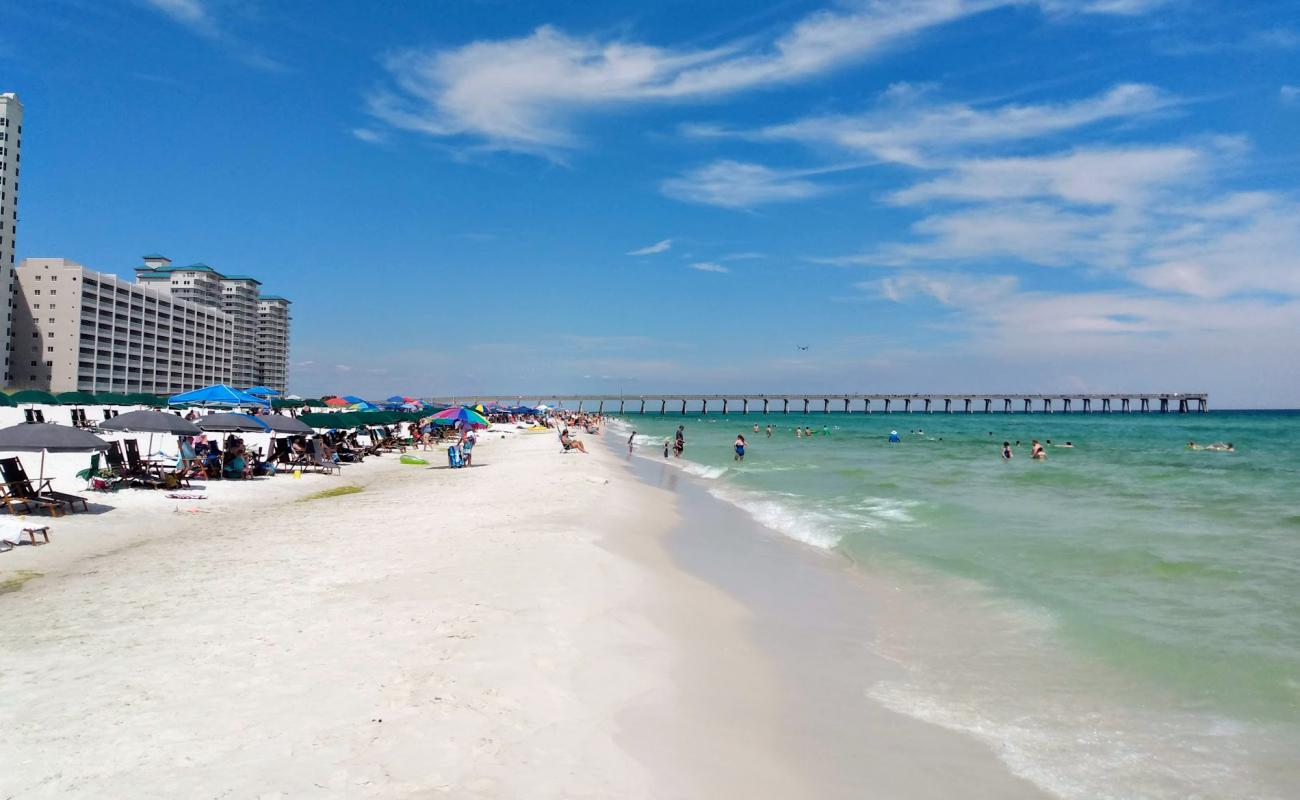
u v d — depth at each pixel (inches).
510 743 215.8
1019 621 372.8
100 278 3966.5
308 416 1774.1
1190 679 290.5
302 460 1067.3
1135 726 252.7
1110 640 337.4
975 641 346.3
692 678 289.7
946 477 1115.9
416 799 182.4
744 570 504.4
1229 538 573.0
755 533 653.3
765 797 202.1
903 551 547.8
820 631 365.1
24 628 311.9
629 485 1025.5
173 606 346.6
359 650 286.8
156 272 5885.8
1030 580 450.6
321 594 369.4
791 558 546.6
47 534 505.7
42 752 201.5
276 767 195.2
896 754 232.7
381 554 470.6
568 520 629.9
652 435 3213.6
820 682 294.7
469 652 286.2
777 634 359.3
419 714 230.2
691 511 796.0
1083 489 940.0
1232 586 426.6
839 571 501.7
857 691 285.7
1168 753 233.0
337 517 637.9
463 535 545.3
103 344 4025.6
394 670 266.5
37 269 3730.3
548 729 227.1
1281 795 206.5
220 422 861.8
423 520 621.9
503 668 271.9
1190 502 798.5
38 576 406.3
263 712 229.5
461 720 227.5
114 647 288.4
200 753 202.2
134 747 205.2
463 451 1258.0
